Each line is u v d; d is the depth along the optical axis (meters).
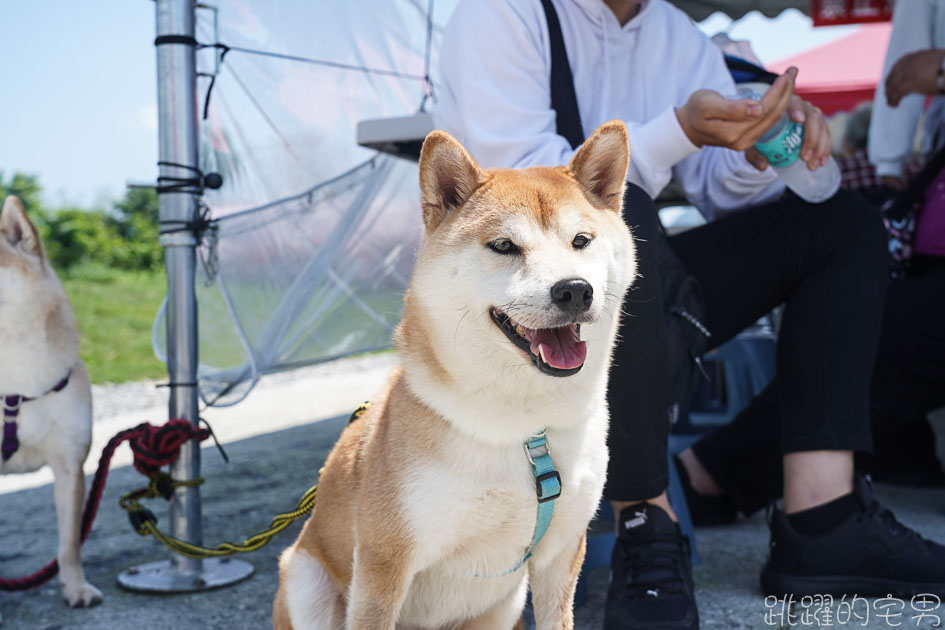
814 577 2.32
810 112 2.42
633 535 2.20
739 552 2.82
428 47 4.07
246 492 3.92
